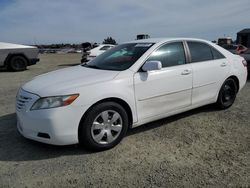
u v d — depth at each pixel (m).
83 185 3.08
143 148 4.00
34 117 3.62
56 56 32.09
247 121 5.11
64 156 3.76
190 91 4.93
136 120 4.26
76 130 3.70
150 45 4.64
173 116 5.38
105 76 4.04
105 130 3.90
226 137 4.38
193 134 4.51
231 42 29.78
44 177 3.25
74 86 3.74
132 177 3.22
